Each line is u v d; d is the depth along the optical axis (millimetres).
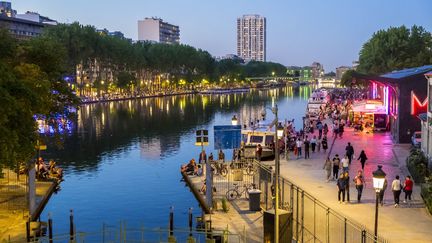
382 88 88688
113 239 37375
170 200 48781
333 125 85062
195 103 194000
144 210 45562
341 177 38156
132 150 80188
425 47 155625
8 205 42281
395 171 50312
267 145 62938
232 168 52938
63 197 50531
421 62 142375
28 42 56250
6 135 31984
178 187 53969
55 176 56812
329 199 39188
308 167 53469
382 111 81562
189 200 48594
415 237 30141
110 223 41750
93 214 44531
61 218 43281
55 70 55594
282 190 36094
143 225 40875
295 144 63531
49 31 179875
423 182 43062
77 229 40125
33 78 42906
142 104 188000
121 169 64812
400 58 151375
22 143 35750
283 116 137750
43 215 44312
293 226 32375
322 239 29422
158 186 54719
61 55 58188
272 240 29062
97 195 51219
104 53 199125
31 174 40281
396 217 34188
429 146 50344
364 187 43344
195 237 36812
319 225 32406
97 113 147250
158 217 43312
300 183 45281
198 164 58562
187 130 106125
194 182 52156
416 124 67250
